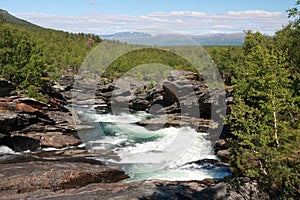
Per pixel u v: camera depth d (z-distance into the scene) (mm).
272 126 11453
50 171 16078
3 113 24375
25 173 15883
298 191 10367
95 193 13758
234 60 45438
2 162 20031
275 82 11539
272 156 10383
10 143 23938
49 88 46938
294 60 16094
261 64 12234
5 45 53062
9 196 13547
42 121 28109
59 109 34938
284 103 11477
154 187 14445
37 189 14766
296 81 13031
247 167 11406
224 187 13320
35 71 46125
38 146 24125
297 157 10391
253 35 32625
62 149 23781
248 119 11688
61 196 13383
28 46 54469
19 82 46094
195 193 13461
